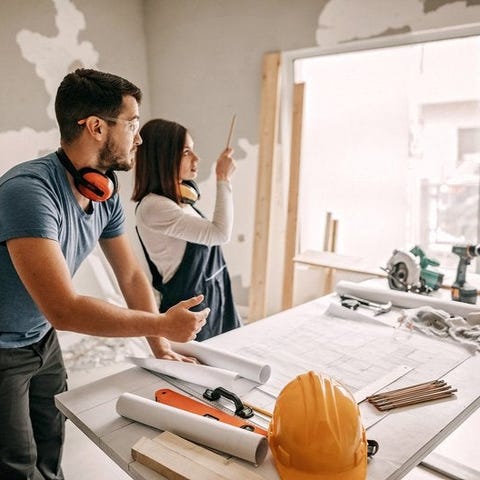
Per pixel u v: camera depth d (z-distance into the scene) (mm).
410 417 1020
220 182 1904
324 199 3252
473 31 2502
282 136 3221
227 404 1093
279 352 1348
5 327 1252
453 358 1304
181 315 1072
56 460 1599
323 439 812
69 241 1240
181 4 3346
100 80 1142
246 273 3520
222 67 3297
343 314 1620
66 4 3070
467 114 2672
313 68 3084
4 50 2828
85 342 3168
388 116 2906
